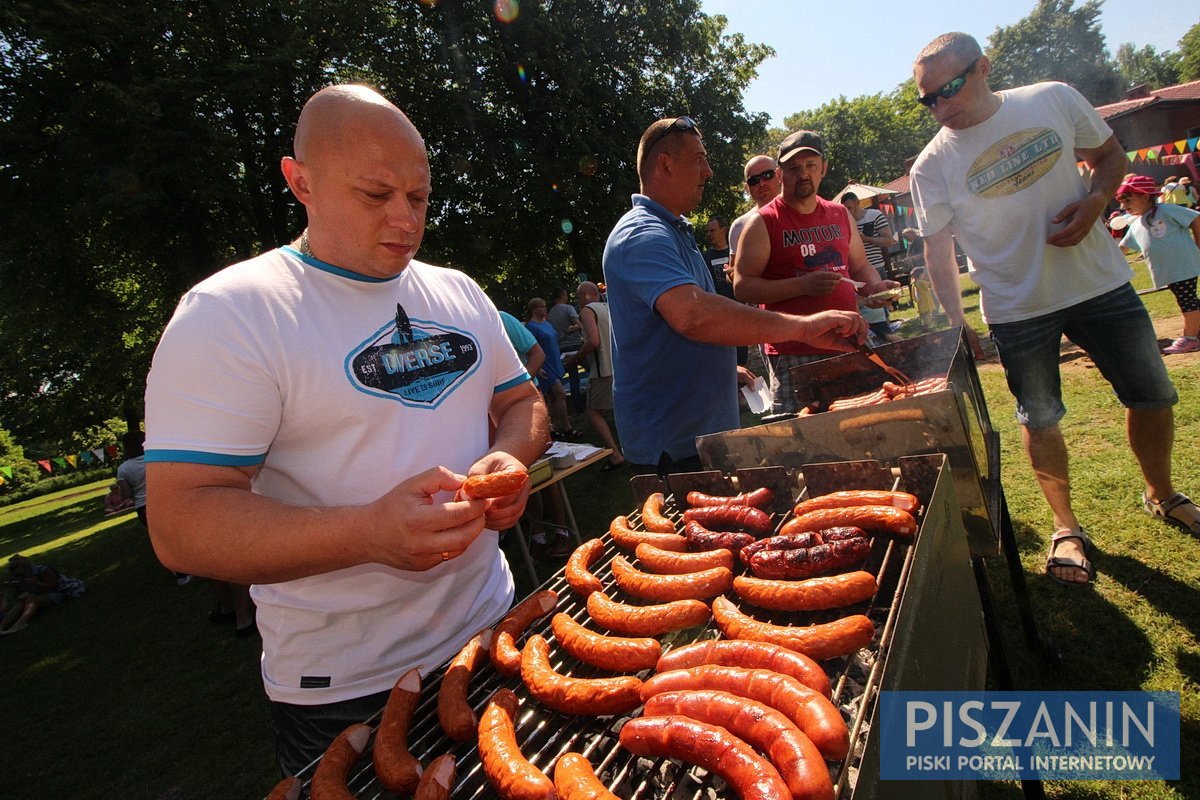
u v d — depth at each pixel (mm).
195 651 5160
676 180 2645
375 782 1205
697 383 2711
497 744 1080
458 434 1628
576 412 12336
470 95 15867
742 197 22984
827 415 1965
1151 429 3105
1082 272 2889
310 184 1376
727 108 20766
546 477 1946
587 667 1511
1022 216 2904
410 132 1396
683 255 2627
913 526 1433
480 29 15891
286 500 1475
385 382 1481
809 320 2299
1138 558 3121
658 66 19906
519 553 5547
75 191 10633
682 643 1541
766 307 3934
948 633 1438
